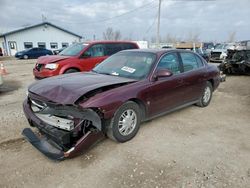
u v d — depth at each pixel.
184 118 4.72
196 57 5.17
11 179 2.62
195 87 4.93
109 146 3.41
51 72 6.96
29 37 33.81
